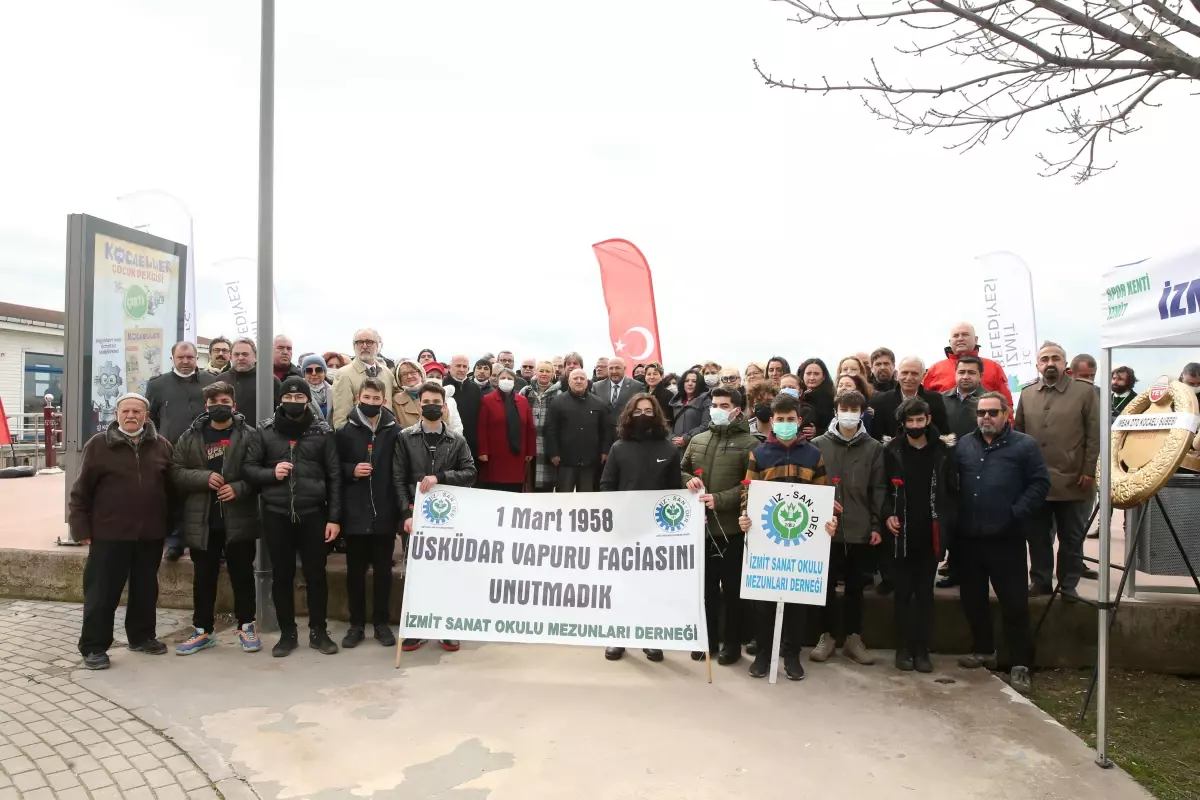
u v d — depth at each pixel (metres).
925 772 3.69
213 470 5.32
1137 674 5.34
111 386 7.22
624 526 5.30
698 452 5.48
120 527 5.14
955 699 4.68
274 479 5.27
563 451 7.52
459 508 5.41
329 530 5.45
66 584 6.78
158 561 5.46
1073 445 5.62
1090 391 5.67
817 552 4.98
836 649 5.60
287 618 5.43
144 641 5.41
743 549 5.24
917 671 5.17
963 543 5.24
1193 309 3.26
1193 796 3.53
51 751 3.81
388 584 5.76
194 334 8.39
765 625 5.18
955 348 6.42
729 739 4.04
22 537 7.50
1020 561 5.04
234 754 3.80
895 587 5.23
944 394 6.28
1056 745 4.03
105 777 3.54
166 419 6.57
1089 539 8.16
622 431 5.63
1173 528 5.11
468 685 4.83
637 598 5.18
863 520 5.28
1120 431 4.82
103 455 5.13
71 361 6.92
